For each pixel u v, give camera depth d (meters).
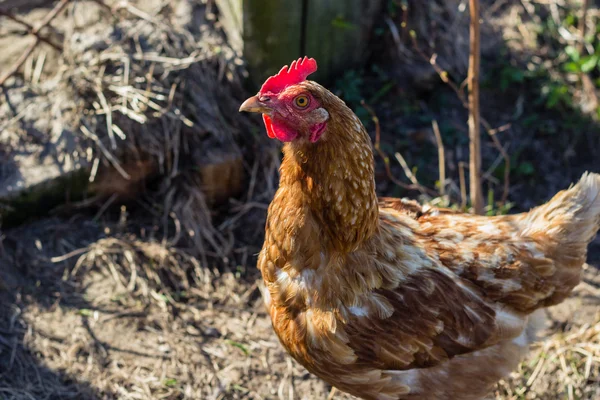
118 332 1.25
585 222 1.09
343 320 1.03
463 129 1.50
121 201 1.38
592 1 1.72
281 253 1.03
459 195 1.43
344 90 1.48
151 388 1.20
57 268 1.31
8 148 1.35
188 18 1.46
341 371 1.06
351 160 0.97
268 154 1.41
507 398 1.22
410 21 1.52
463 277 1.08
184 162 1.38
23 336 1.23
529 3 1.70
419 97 1.53
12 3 1.56
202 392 1.20
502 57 1.59
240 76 1.43
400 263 1.05
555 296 1.11
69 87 1.38
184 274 1.32
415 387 1.08
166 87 1.38
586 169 1.47
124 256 1.33
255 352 1.25
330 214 0.99
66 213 1.36
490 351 1.09
